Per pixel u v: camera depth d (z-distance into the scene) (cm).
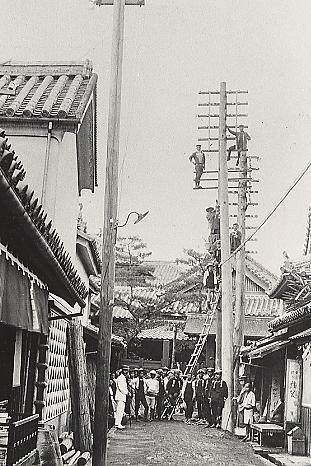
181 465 1432
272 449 1662
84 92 1569
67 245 1702
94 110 1675
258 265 4391
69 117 1456
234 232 2486
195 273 3938
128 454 1563
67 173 1602
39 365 1213
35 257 832
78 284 1166
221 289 2406
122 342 2758
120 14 1304
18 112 1460
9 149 539
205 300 3784
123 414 2145
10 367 949
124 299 3938
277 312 3900
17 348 1001
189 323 3747
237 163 2555
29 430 848
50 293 1271
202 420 2495
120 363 3188
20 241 750
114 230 1205
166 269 5256
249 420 1927
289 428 1627
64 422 1619
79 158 1802
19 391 1019
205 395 2359
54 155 1455
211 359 3731
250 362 2245
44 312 1013
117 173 1231
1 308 682
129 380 2439
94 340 2081
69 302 1355
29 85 1628
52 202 1433
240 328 2377
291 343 1683
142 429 2131
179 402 2797
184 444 1778
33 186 1436
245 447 1748
